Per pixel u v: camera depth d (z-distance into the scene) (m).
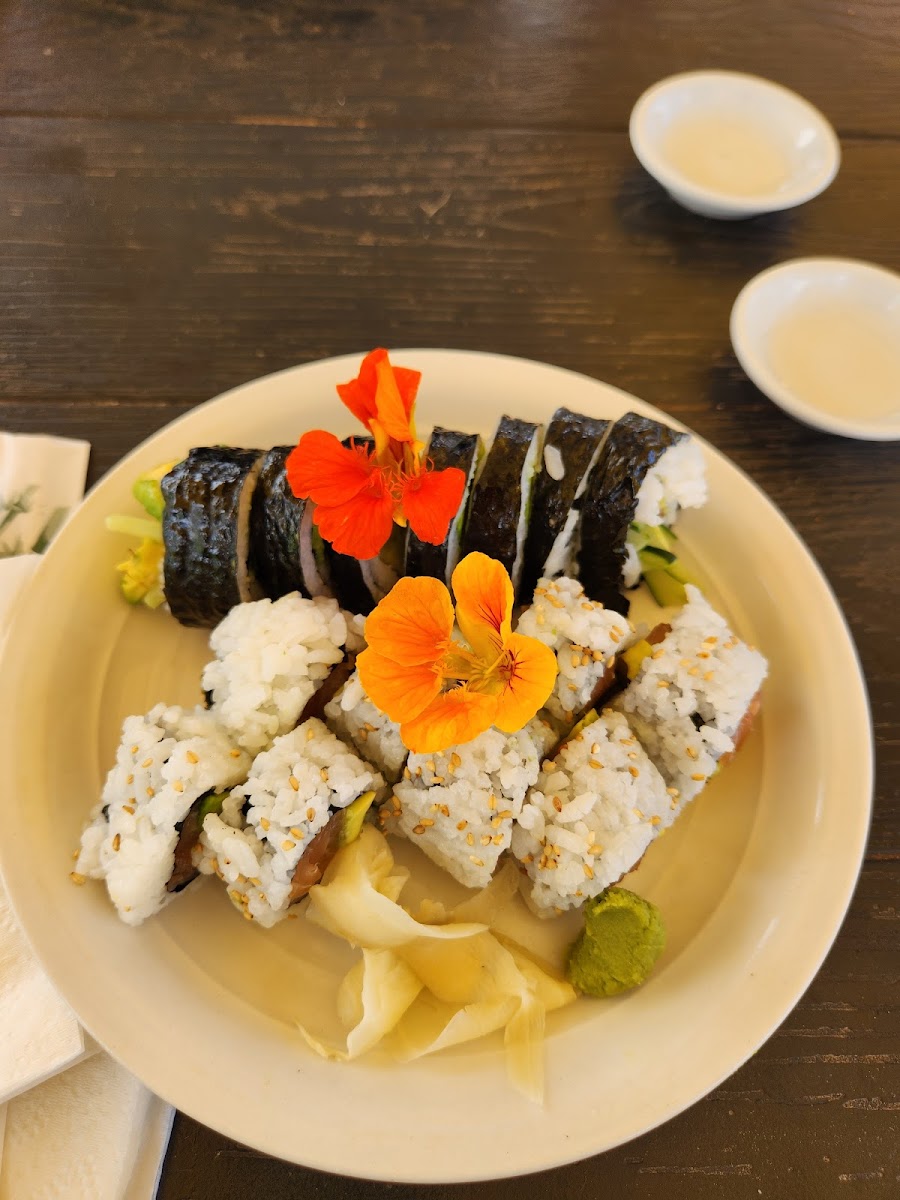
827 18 0.40
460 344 0.33
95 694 0.26
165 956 0.22
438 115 0.37
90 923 0.22
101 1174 0.20
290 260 0.34
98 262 0.34
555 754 0.24
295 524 0.25
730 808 0.25
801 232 0.36
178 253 0.34
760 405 0.32
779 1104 0.22
